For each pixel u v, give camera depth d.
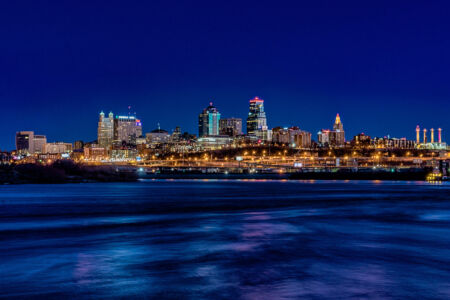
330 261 27.94
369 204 75.31
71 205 73.62
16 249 32.38
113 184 179.25
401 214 58.19
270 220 50.94
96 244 34.50
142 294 20.81
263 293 20.94
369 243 34.75
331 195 102.19
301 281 23.05
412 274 24.53
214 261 28.00
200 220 51.19
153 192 115.94
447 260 28.27
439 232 40.97
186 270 25.56
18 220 51.81
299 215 56.88
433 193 110.31
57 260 28.41
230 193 111.19
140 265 26.89
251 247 32.97
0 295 20.67
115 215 57.31
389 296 20.48
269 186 158.25
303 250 31.72
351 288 21.75
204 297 20.34
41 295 20.67
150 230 42.59
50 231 42.16
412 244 34.28
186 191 121.31
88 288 21.81
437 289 21.58
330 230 42.31
